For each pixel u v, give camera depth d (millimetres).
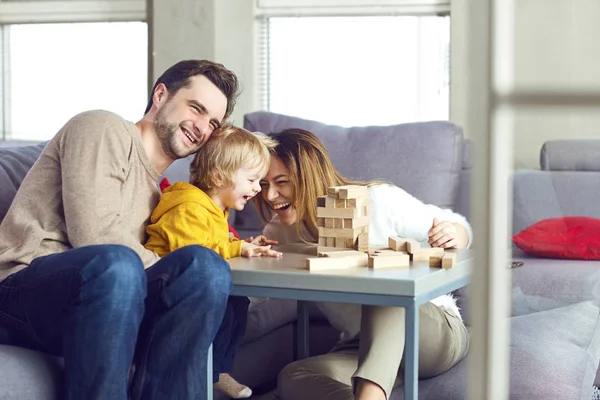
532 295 1886
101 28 3807
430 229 1868
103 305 1438
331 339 2484
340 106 3586
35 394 1473
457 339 1854
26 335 1604
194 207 1730
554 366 1640
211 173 1807
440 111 3469
